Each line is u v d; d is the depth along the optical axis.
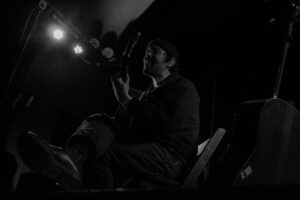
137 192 1.30
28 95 3.02
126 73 2.81
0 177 2.66
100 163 2.57
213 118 4.06
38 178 2.59
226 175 2.31
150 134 2.70
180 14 4.18
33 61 3.42
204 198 1.25
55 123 3.71
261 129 2.34
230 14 4.10
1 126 3.01
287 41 2.70
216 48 4.20
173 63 3.07
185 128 2.69
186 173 2.65
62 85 3.75
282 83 3.81
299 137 2.46
